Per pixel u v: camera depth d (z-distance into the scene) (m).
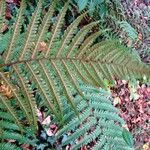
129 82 3.96
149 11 4.50
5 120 1.93
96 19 3.60
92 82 1.29
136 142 3.92
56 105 1.34
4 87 1.89
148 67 1.35
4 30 2.57
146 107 4.23
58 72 1.26
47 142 2.80
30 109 1.19
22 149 2.48
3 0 1.17
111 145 2.10
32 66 1.24
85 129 2.06
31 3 3.11
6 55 1.24
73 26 1.24
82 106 2.03
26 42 1.23
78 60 1.29
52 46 1.26
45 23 1.22
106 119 2.29
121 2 4.12
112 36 3.69
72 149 2.05
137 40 4.05
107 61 1.32
